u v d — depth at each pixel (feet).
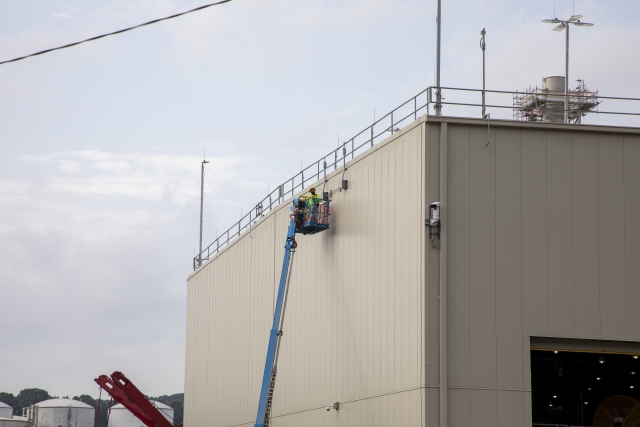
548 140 138.10
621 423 160.04
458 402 129.29
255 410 213.25
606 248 136.56
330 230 175.01
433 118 135.74
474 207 135.03
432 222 132.87
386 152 150.20
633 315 135.44
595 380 162.81
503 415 129.90
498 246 134.62
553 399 161.48
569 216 136.56
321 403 172.24
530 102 161.68
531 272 134.62
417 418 130.62
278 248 204.54
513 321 132.87
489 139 136.67
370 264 153.58
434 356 130.31
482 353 131.44
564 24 164.35
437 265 132.87
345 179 168.96
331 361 168.66
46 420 575.79
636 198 138.31
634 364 163.12
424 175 134.82
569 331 133.80
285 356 196.65
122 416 516.73
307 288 185.47
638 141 139.85
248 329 226.17
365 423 150.30
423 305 131.75
